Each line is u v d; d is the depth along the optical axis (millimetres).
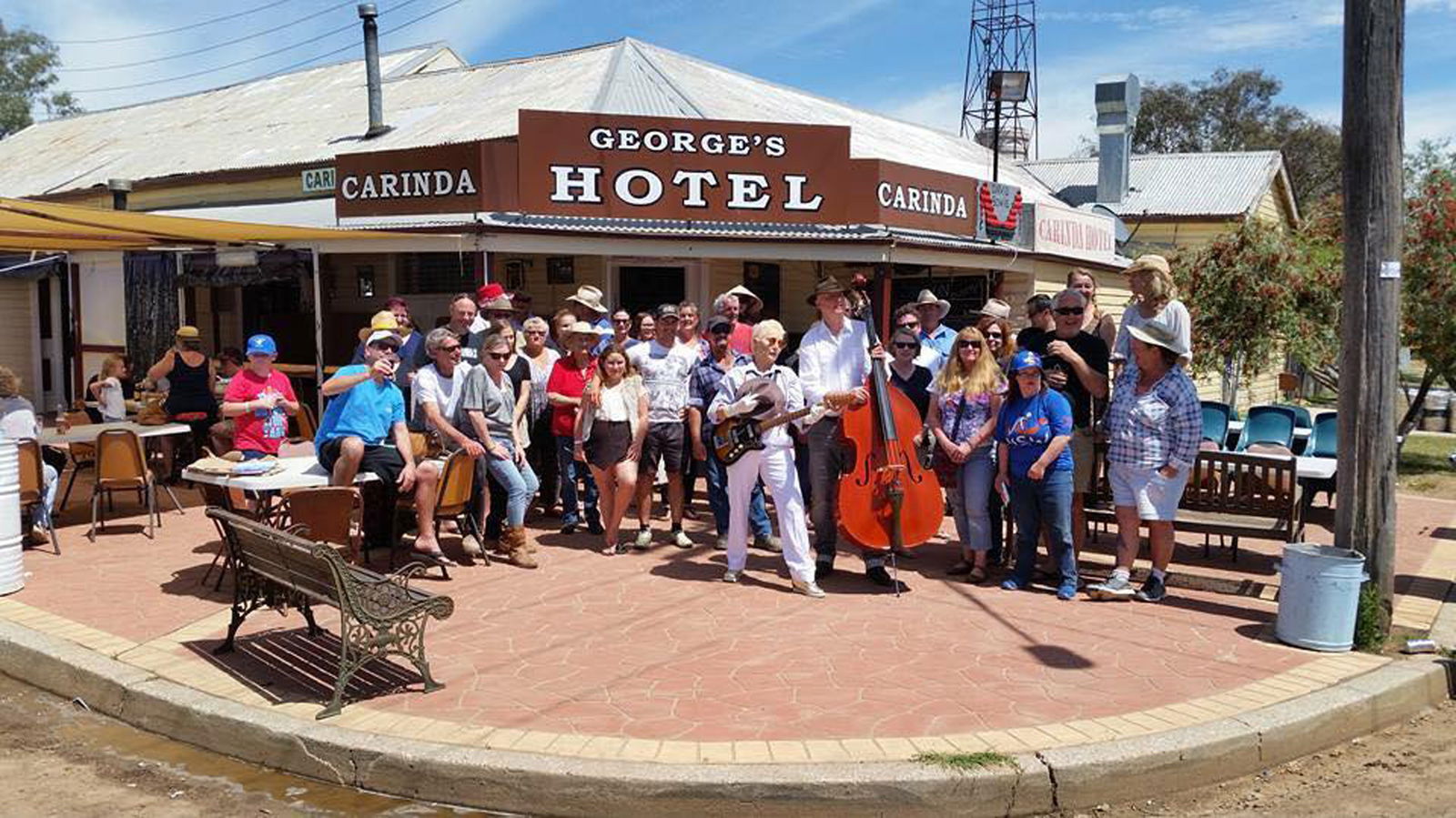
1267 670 5574
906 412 6992
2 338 19078
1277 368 25000
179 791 4559
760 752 4457
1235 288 14078
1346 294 6004
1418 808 4395
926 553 8406
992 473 7484
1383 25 5801
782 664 5613
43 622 6312
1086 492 7559
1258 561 8102
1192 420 6625
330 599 5047
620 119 12281
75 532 8883
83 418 10570
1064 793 4355
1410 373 28609
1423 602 6898
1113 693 5191
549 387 8914
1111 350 7734
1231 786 4613
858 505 6910
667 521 9484
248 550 5762
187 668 5562
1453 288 12109
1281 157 27000
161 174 18281
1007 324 8078
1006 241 15742
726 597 6949
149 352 15383
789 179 12758
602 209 12305
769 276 15859
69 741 5082
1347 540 6035
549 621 6406
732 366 8172
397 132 15930
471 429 7660
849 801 4207
